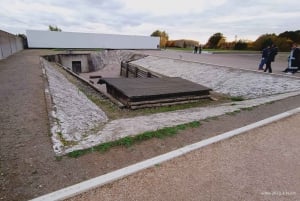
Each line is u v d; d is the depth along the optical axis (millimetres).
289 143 4172
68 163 3283
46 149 3742
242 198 2637
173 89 10320
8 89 8297
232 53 35469
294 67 12273
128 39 43250
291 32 47750
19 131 4539
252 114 5848
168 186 2807
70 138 4457
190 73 15938
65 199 2502
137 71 19406
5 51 19750
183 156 3555
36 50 33000
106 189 2703
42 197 2490
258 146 4016
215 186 2842
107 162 3332
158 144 3998
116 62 31266
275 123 5164
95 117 6914
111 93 11102
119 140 4055
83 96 10281
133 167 3158
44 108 6141
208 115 6004
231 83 12367
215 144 4020
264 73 12102
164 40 63062
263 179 3025
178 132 4570
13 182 2801
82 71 29719
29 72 12305
